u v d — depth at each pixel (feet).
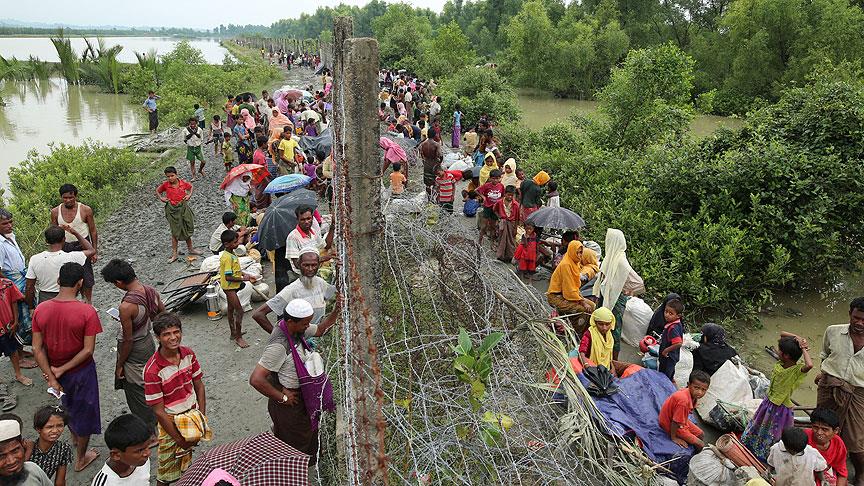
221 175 52.29
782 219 30.76
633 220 33.71
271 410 15.47
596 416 16.97
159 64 126.93
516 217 31.89
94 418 16.63
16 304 20.33
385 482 7.00
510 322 19.19
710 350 20.70
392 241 18.45
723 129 40.57
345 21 21.12
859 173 30.89
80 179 43.80
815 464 14.89
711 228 30.91
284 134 43.06
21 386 20.79
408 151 50.19
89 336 16.03
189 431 14.21
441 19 275.39
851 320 17.20
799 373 16.42
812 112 35.45
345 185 13.42
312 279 18.26
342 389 13.21
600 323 19.90
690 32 143.64
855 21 98.68
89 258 24.63
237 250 28.30
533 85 154.71
